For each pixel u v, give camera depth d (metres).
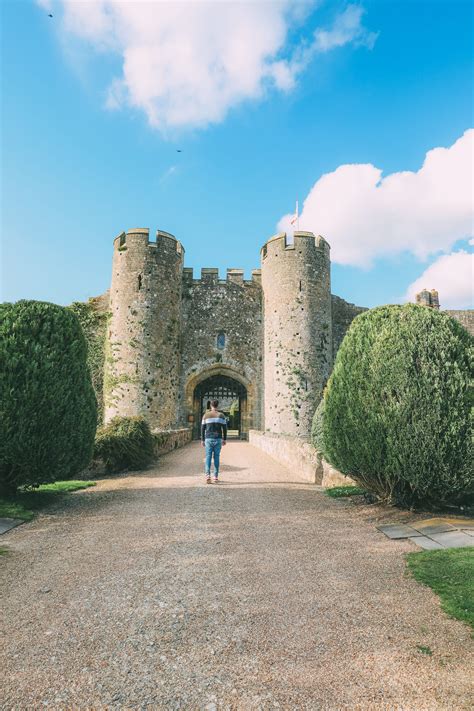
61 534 4.66
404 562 3.72
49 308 6.34
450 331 5.37
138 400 18.88
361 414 5.55
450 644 2.44
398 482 5.39
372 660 2.30
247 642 2.49
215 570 3.61
